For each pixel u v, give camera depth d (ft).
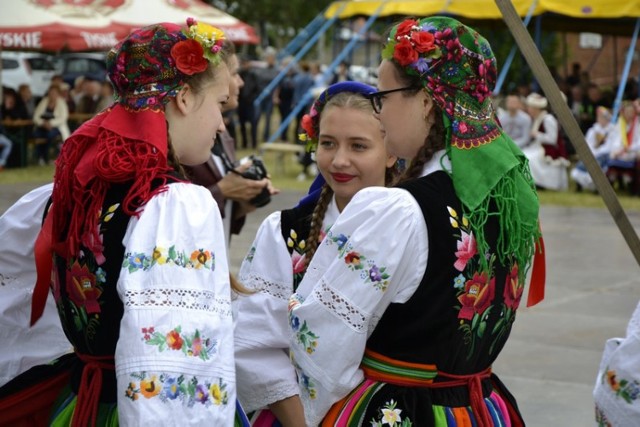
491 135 7.97
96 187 7.41
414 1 57.11
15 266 8.48
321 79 60.39
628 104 48.70
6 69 67.10
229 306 7.22
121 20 51.34
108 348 7.47
